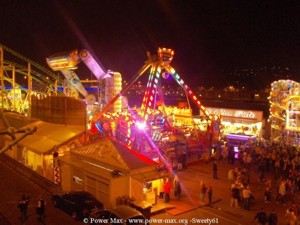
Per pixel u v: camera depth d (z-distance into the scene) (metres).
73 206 19.52
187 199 22.67
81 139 28.44
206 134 33.59
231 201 21.69
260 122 39.41
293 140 35.81
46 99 33.19
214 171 26.97
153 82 32.31
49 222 18.95
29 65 48.03
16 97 59.50
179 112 44.38
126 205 18.47
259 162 27.12
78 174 22.95
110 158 22.05
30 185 25.47
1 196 22.89
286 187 22.45
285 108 36.47
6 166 30.58
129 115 33.31
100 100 42.03
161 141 30.94
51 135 29.17
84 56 40.78
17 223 18.77
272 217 17.50
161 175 21.62
